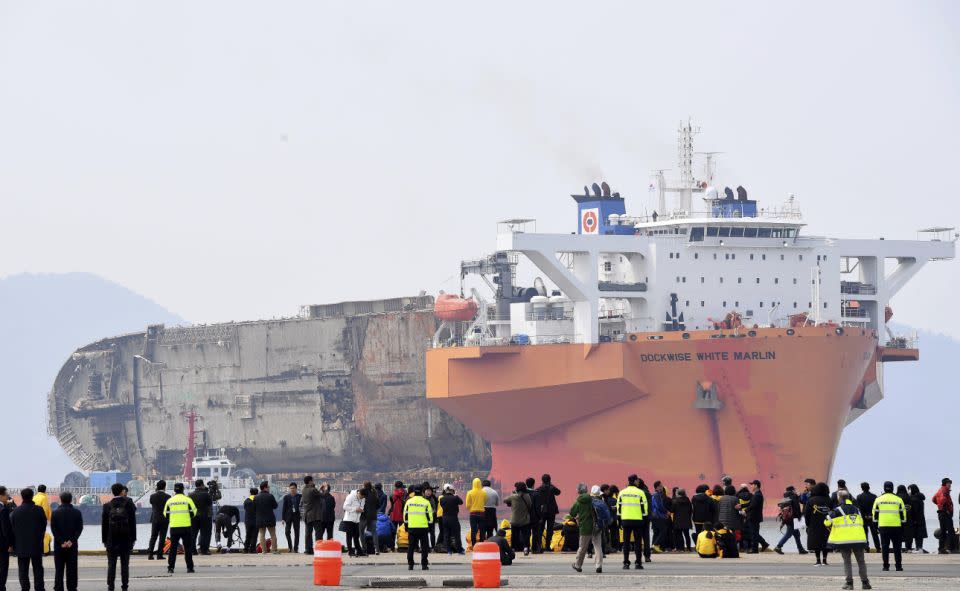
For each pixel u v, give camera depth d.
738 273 185.25
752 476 176.75
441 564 82.94
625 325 186.12
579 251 181.00
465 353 191.25
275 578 75.62
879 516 77.69
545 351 185.75
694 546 95.25
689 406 177.88
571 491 189.50
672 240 183.25
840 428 177.38
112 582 69.31
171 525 79.00
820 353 172.12
